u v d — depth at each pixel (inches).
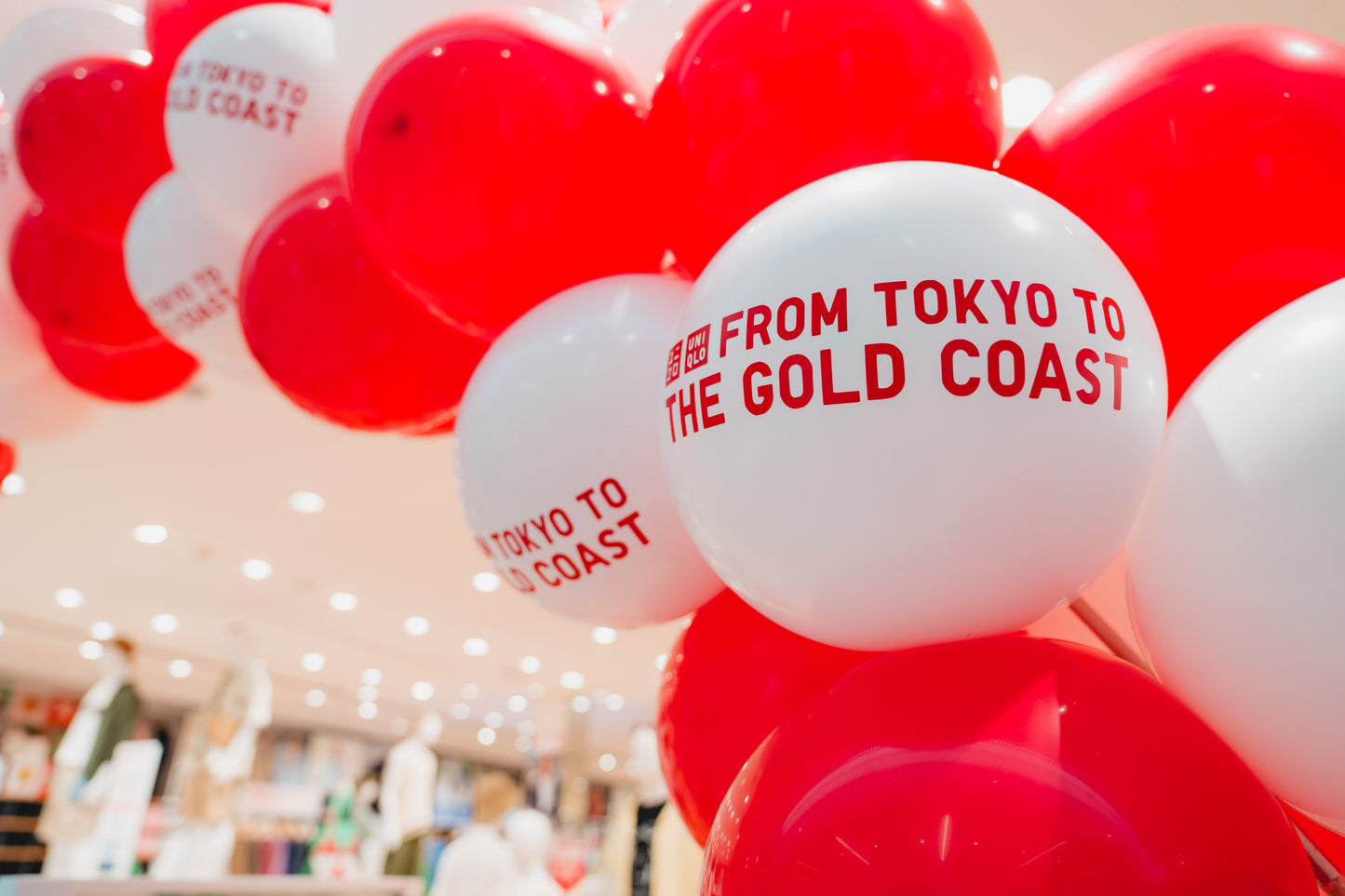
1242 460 21.1
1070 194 27.0
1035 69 62.8
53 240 58.4
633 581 32.2
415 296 35.5
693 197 29.8
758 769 23.9
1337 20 58.5
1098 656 23.6
